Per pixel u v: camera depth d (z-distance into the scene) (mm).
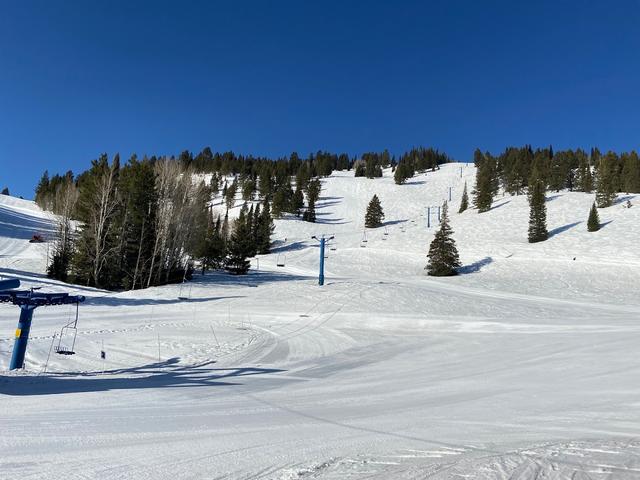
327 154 188250
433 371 11938
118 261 37969
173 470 4250
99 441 5270
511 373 11195
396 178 141250
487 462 4285
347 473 4051
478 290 38875
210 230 52125
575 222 67312
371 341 18250
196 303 28234
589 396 8164
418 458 4496
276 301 29172
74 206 42781
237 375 11570
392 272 56156
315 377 11281
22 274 37250
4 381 9773
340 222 106688
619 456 4445
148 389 9344
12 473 4129
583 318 24125
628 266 47344
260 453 4789
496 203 92438
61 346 15398
